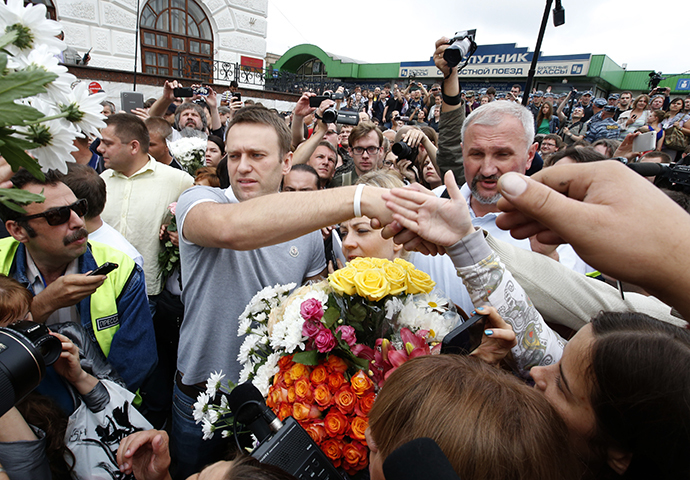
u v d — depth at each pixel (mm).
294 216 981
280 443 760
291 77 12234
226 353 1479
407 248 1025
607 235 510
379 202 960
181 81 8867
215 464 619
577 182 596
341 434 938
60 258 1474
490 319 916
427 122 8703
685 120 5328
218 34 10859
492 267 925
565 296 1078
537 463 501
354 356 975
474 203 1807
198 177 2699
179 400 1561
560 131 7289
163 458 1174
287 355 1101
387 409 593
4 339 632
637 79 19391
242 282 1457
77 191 1760
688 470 580
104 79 7801
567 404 716
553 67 17516
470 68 19547
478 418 516
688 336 649
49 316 1391
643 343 620
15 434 1079
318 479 764
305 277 1732
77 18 8633
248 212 1034
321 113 2680
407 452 384
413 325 1051
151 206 2574
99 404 1350
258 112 1416
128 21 9352
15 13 586
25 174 1321
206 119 4602
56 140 654
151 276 2480
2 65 524
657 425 588
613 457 665
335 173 3721
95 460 1338
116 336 1586
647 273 503
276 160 1438
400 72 20875
